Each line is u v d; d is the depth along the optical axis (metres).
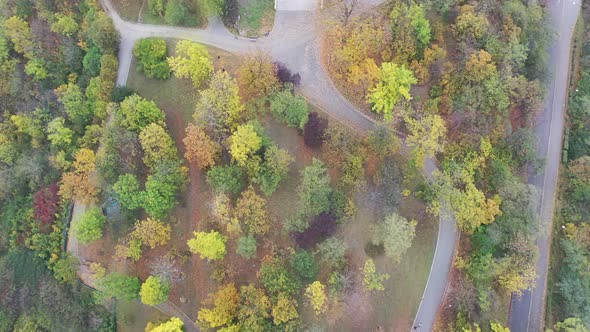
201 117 81.19
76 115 91.50
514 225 82.38
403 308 85.12
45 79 98.56
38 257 91.94
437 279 86.12
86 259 89.44
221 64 92.75
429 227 86.88
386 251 80.69
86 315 88.25
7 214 96.75
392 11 84.25
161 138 82.25
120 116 84.75
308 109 89.19
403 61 85.00
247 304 76.75
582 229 91.81
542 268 93.69
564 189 98.19
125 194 80.88
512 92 86.25
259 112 86.06
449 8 88.31
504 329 79.50
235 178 80.06
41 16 98.06
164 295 79.44
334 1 94.25
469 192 80.00
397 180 82.44
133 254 81.62
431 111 84.31
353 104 90.50
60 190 85.12
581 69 106.31
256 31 95.50
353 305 83.31
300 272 78.38
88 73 96.56
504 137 88.69
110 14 99.75
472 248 85.25
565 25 109.56
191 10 96.81
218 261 84.31
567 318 86.06
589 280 89.88
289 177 86.06
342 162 81.94
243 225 81.56
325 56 92.88
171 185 81.94
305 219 80.56
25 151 96.75
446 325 83.81
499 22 90.44
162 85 92.56
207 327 77.31
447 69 84.56
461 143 84.31
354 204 83.69
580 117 101.25
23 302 91.19
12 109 101.06
